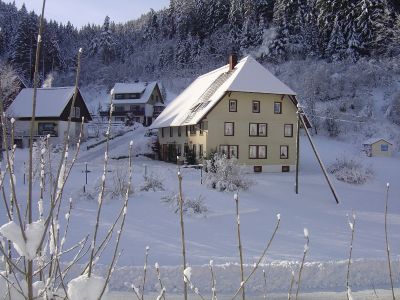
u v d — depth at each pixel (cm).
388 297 949
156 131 5191
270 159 3516
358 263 1085
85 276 210
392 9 6259
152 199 2117
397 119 5147
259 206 2236
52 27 9725
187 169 3189
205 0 10319
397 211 2392
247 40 8400
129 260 1158
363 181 3159
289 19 7638
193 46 9938
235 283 998
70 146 4450
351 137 5009
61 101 4800
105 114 7119
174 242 1435
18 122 4753
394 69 5906
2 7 8900
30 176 197
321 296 957
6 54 6475
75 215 1755
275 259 1234
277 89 3459
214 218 1886
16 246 189
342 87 5866
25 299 197
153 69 10638
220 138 3381
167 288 964
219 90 3491
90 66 10238
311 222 1922
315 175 3406
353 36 6556
